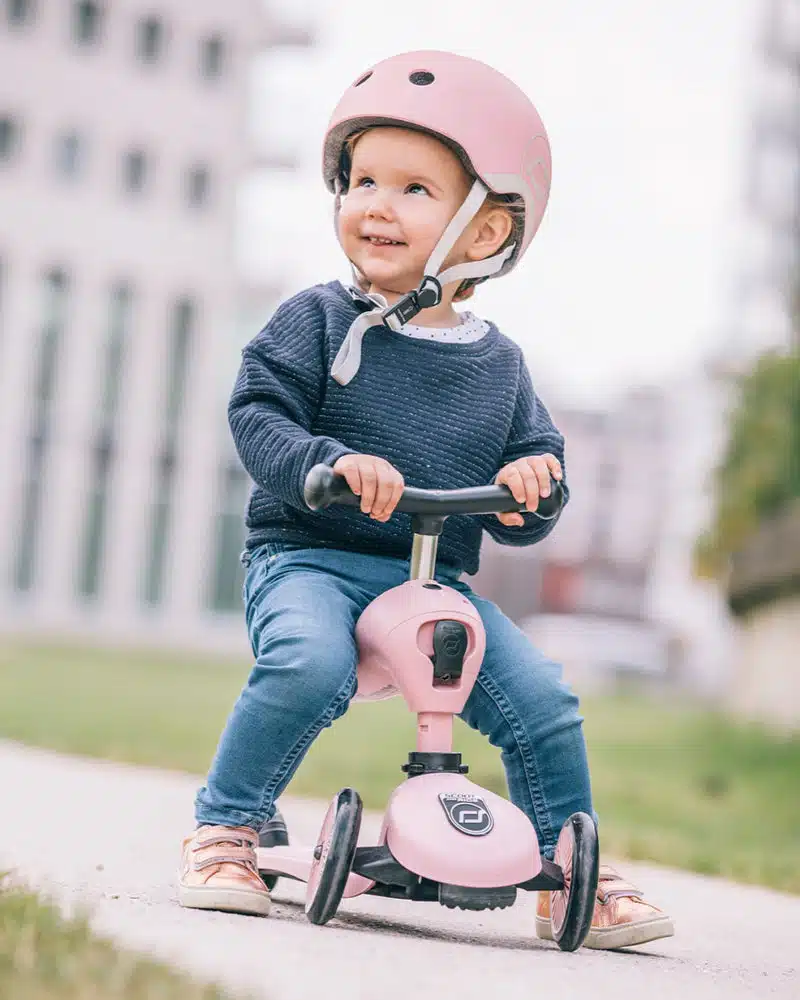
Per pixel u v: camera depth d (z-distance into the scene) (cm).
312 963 214
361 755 889
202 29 3123
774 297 2611
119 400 3116
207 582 3184
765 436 1482
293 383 281
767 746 1191
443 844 240
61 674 1515
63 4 3077
